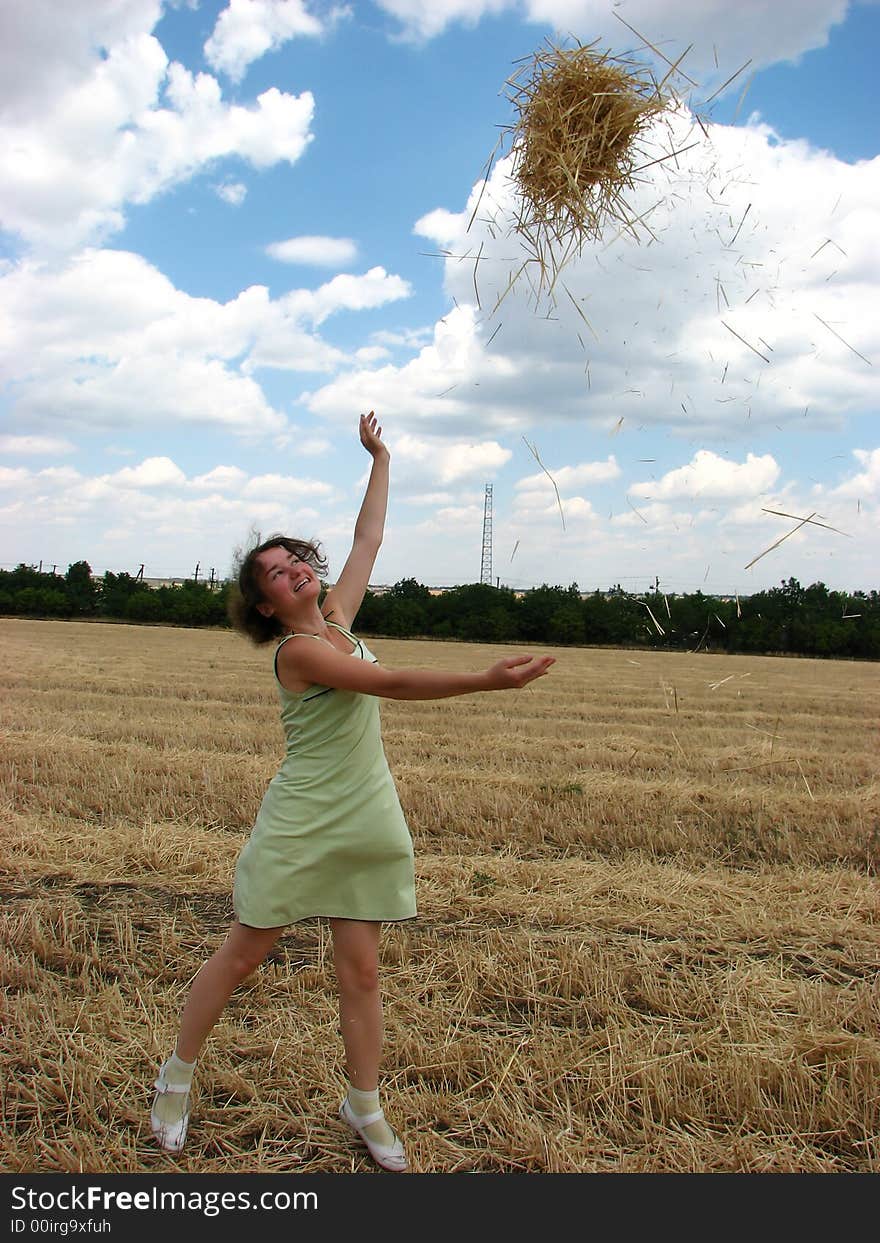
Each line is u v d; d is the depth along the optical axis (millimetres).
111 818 6223
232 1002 3414
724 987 3598
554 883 5004
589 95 3387
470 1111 2725
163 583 65188
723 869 5332
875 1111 2736
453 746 10312
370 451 3281
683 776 8633
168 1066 2586
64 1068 2883
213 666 21109
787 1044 3117
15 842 5457
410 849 2615
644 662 30484
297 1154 2551
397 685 2389
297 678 2549
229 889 4816
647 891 4801
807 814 6812
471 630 43562
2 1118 2662
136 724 10906
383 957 3871
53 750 8633
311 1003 3379
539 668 2289
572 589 46344
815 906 4707
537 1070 2945
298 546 2715
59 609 50719
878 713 15734
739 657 35531
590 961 3793
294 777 2553
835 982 3781
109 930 4176
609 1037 3127
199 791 6980
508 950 3920
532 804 6840
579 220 3383
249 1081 2852
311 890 2502
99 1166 2439
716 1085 2857
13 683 15609
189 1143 2592
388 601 46062
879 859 5637
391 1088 2861
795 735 12188
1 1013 3244
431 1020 3281
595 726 12562
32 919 4129
